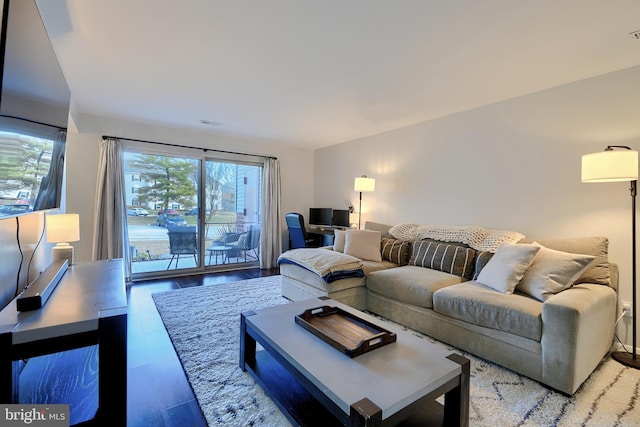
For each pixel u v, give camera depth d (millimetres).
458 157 3598
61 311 1275
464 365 1418
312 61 2396
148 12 1792
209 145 4836
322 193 5844
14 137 1213
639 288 2367
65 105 1975
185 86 2928
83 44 2156
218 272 4918
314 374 1327
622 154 2037
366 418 1060
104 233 3928
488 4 1680
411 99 3189
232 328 2705
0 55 1018
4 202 1137
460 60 2344
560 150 2787
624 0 1635
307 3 1703
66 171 3783
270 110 3609
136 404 1693
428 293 2551
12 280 1714
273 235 5438
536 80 2691
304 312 1977
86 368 1773
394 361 1441
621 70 2461
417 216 4070
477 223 3422
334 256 3242
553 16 1781
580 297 1931
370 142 4812
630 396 1798
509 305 2053
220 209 5082
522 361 1982
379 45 2143
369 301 3150
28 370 1743
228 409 1654
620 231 2457
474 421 1577
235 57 2346
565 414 1638
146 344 2396
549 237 2855
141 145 4273
